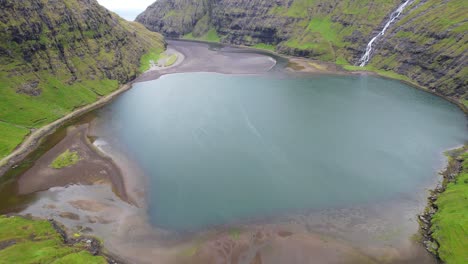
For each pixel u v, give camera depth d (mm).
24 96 111562
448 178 75125
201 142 94000
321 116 112750
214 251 56562
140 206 67562
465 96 124250
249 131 100688
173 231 61062
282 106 122500
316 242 57969
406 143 92562
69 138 97625
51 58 128875
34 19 127562
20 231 57594
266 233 60250
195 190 72188
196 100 130375
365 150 88625
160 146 91875
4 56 113438
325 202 68062
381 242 57688
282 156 85688
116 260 54500
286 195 70250
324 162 82625
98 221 63281
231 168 80375
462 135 97375
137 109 121938
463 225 54875
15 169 81062
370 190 71562
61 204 67938
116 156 86688
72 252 53438
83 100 127125
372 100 129250
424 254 54469
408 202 67688
